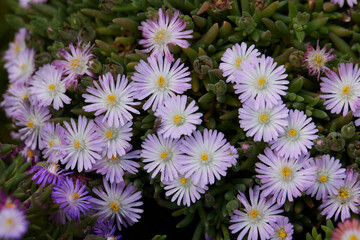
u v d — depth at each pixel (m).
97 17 0.60
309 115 0.53
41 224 0.51
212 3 0.56
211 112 0.55
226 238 0.53
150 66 0.54
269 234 0.53
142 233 0.59
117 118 0.53
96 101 0.54
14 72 0.63
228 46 0.56
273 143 0.52
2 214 0.47
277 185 0.52
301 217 0.54
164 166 0.53
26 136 0.59
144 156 0.53
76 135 0.54
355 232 0.50
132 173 0.54
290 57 0.54
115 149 0.53
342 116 0.53
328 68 0.54
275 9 0.56
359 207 0.52
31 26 0.62
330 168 0.52
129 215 0.55
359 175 0.52
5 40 0.71
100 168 0.54
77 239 0.52
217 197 0.55
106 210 0.54
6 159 0.56
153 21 0.55
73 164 0.54
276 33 0.57
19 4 0.67
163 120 0.53
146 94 0.54
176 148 0.53
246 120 0.52
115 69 0.55
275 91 0.52
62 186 0.52
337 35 0.57
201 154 0.52
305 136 0.52
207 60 0.54
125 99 0.54
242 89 0.52
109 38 0.60
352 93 0.53
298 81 0.53
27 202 0.51
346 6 0.58
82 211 0.52
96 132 0.54
